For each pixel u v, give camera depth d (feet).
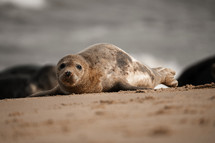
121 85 116.37
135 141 34.01
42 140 37.96
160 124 41.06
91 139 35.86
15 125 48.26
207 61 244.22
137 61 133.08
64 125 45.06
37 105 71.00
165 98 64.44
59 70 113.39
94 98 79.87
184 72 255.70
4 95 233.96
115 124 43.14
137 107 55.31
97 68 116.57
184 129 37.76
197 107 50.78
